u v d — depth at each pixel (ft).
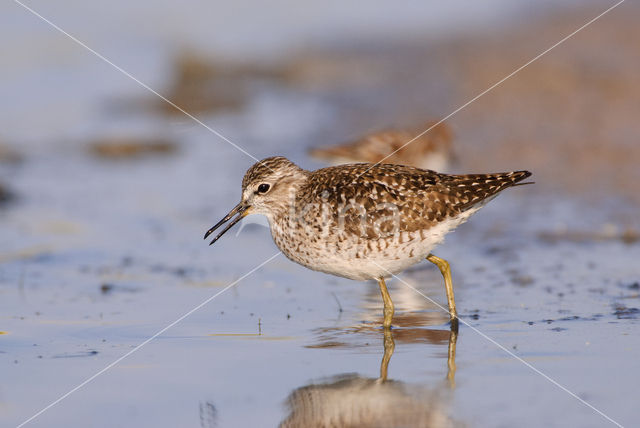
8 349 31.22
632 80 79.36
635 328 32.17
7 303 37.17
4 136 73.61
